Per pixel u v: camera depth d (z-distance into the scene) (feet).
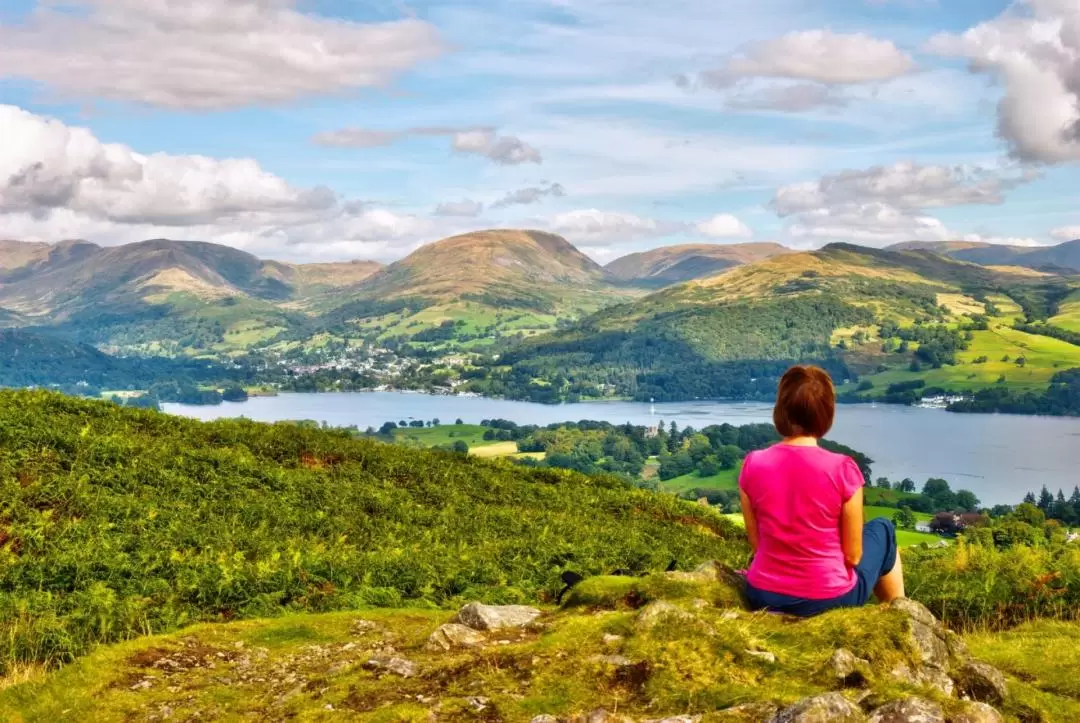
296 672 23.39
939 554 51.13
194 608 37.52
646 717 15.89
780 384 19.34
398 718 16.80
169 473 62.28
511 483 85.56
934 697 15.05
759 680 16.69
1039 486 600.39
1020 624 32.76
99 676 23.95
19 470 56.08
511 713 16.58
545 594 46.24
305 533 56.54
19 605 35.76
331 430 89.92
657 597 21.94
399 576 45.29
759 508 19.17
